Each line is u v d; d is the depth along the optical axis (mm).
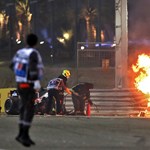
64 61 116375
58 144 24906
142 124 32594
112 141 25781
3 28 131500
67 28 126812
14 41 130375
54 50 124938
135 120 35094
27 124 22609
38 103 46344
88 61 62156
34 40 23156
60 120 35188
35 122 33781
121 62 56812
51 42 126812
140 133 28516
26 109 22688
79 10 125562
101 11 121938
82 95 46656
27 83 22562
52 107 45438
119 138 26750
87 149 23438
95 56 62094
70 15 126812
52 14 129875
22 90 22688
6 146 24391
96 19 122938
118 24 56906
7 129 30734
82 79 74188
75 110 46781
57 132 29031
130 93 54750
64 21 128000
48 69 96375
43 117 37656
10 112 47719
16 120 35906
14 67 23047
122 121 34375
